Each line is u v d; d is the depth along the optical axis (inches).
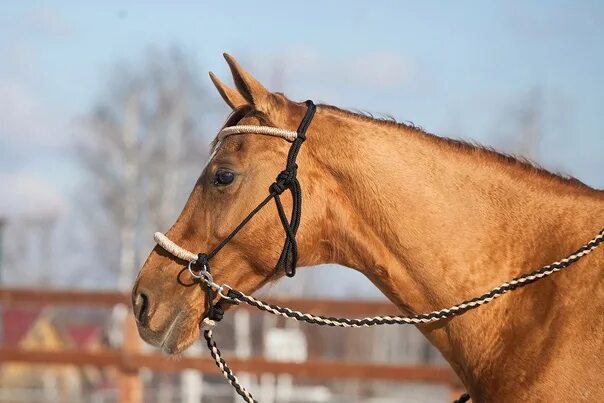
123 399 557.3
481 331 223.0
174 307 236.5
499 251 226.4
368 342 1341.0
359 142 234.2
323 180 235.0
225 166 235.1
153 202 1537.9
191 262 235.8
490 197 229.8
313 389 905.5
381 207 231.3
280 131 234.7
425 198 229.6
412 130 237.6
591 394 206.1
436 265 227.8
